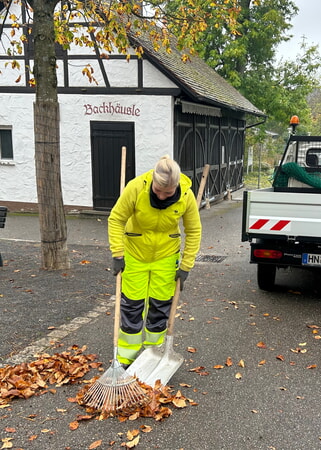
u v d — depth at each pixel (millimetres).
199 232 3656
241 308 5469
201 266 7457
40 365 3863
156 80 11328
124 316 3752
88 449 2912
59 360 3934
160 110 11430
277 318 5152
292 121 8164
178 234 3646
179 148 12172
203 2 7523
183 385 3662
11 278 6402
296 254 5523
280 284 6465
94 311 5238
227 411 3338
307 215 5301
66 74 11891
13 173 12789
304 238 5355
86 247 8805
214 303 5648
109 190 12109
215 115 14539
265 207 5422
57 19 7578
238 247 8914
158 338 3848
